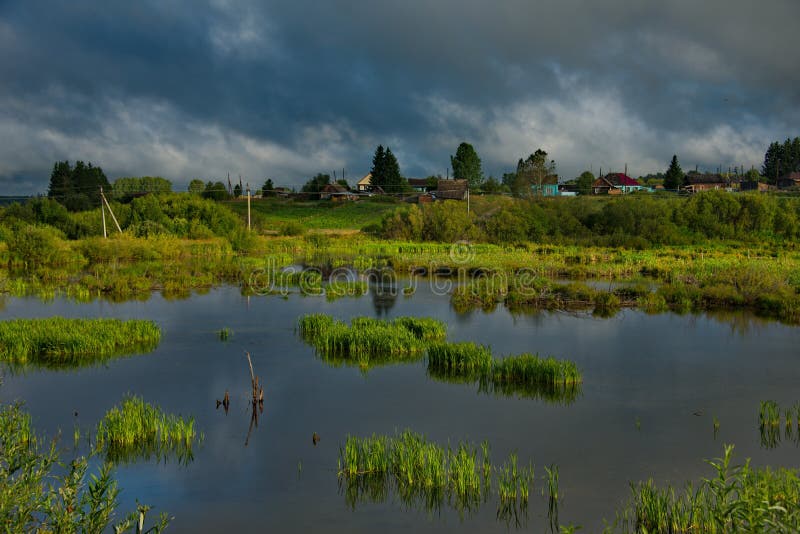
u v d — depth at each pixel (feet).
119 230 194.70
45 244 160.25
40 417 49.44
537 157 349.20
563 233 244.01
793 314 95.40
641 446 44.24
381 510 35.47
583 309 100.94
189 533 32.81
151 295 115.03
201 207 226.99
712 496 35.24
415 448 40.73
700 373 62.90
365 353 69.87
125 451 43.06
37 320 79.00
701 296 106.32
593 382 59.88
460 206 251.39
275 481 38.96
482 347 67.67
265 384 59.06
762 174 594.65
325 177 457.68
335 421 49.24
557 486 38.01
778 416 49.16
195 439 45.42
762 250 199.21
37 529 20.80
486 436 46.21
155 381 59.52
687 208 245.04
